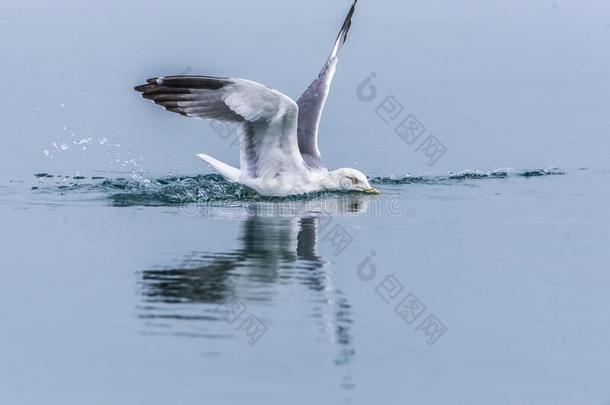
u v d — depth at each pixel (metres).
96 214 16.56
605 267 14.00
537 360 11.07
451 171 20.14
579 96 26.67
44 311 12.12
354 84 26.72
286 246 14.74
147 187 18.56
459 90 26.92
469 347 11.35
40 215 16.52
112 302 12.38
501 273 13.76
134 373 10.54
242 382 10.36
